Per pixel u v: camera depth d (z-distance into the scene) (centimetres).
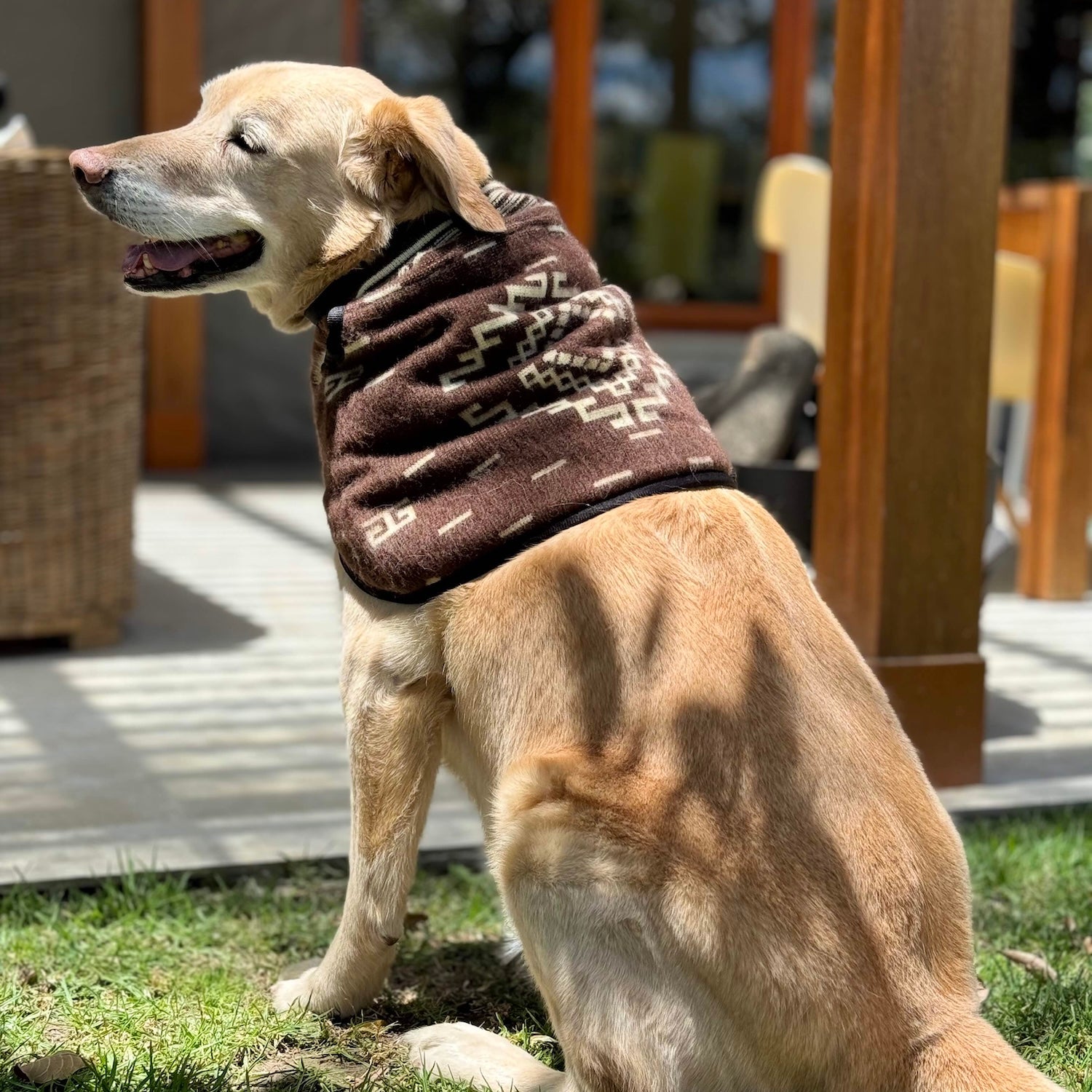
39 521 226
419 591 118
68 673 224
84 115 393
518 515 115
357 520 120
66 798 172
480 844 164
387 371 120
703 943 102
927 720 182
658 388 120
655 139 454
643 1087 103
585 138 442
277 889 154
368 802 122
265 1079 119
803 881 103
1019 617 281
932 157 173
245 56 405
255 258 129
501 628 114
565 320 119
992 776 190
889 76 173
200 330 409
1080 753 200
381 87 129
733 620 109
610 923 104
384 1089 117
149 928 142
